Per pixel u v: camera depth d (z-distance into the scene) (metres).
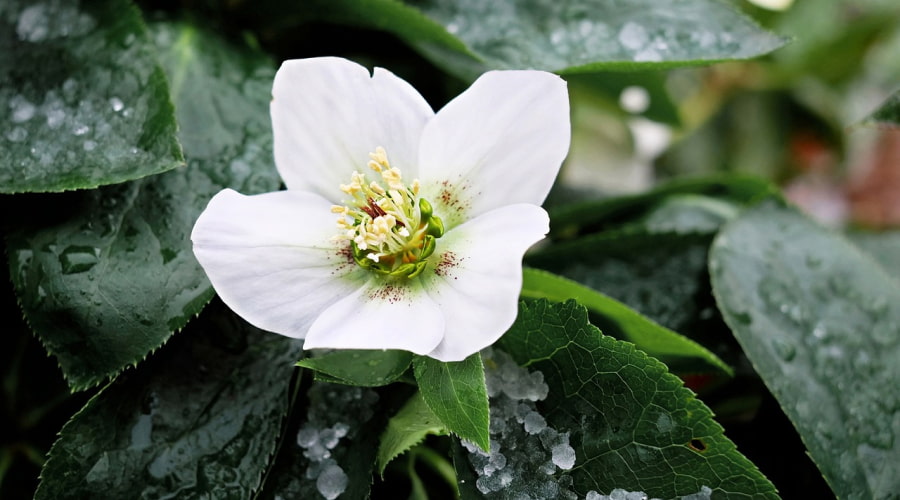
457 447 0.32
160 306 0.32
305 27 0.39
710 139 0.58
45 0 0.35
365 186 0.32
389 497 0.34
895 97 0.36
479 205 0.32
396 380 0.32
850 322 0.36
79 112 0.33
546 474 0.32
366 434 0.33
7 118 0.33
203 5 0.37
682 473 0.31
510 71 0.31
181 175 0.33
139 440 0.32
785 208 0.38
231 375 0.33
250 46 0.36
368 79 0.31
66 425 0.32
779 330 0.35
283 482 0.32
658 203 0.41
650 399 0.31
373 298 0.31
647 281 0.38
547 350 0.32
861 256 0.37
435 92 0.40
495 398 0.32
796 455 0.35
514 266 0.30
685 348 0.34
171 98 0.33
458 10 0.38
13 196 0.33
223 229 0.30
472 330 0.30
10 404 0.37
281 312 0.31
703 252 0.38
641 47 0.36
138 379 0.32
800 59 0.56
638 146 0.58
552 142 0.31
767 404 0.36
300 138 0.32
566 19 0.37
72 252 0.32
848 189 0.67
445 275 0.31
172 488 0.32
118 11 0.34
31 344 0.36
